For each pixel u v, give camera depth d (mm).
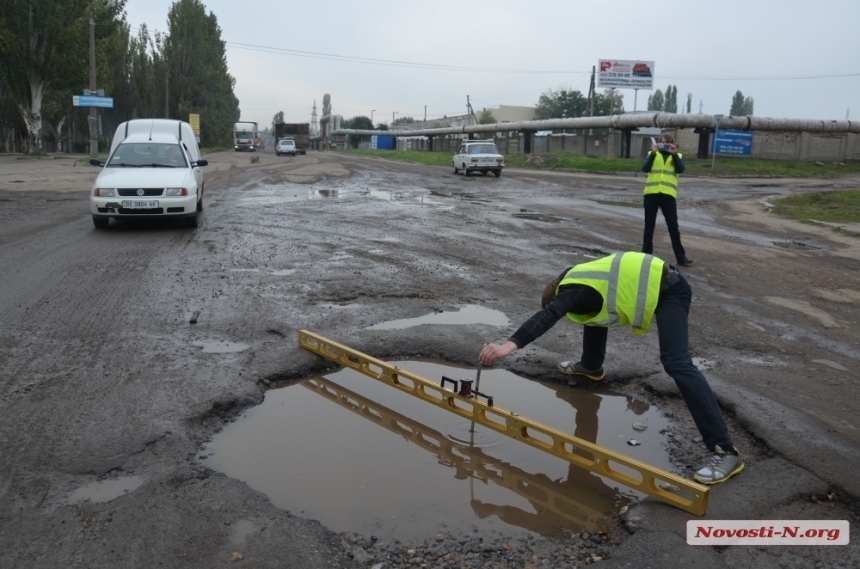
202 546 3059
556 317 3934
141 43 62719
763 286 8523
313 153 74750
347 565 2998
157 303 6930
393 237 11344
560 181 27797
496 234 11961
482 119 79438
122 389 4738
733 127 37531
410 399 5000
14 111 46969
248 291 7496
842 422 4543
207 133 68188
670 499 3527
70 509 3320
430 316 6766
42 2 38875
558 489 3812
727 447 3863
